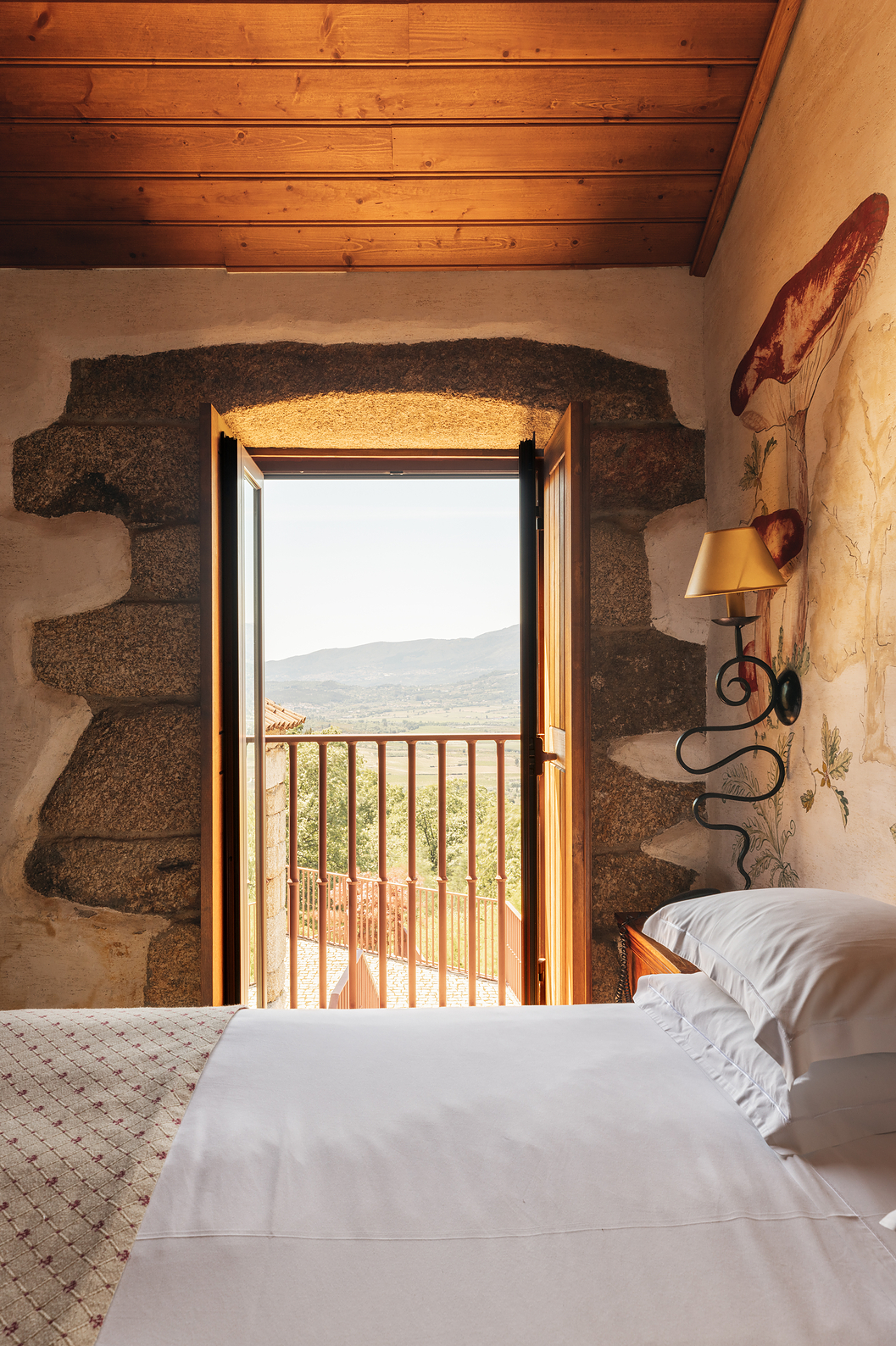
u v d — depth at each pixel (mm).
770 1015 955
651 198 2209
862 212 1503
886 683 1430
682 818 2320
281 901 2930
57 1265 712
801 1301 688
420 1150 910
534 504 2348
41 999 2256
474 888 3004
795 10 1768
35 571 2283
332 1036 1232
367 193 2186
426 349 2357
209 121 2045
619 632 2330
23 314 2322
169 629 2281
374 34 1899
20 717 2271
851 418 1541
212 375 2336
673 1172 874
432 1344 642
